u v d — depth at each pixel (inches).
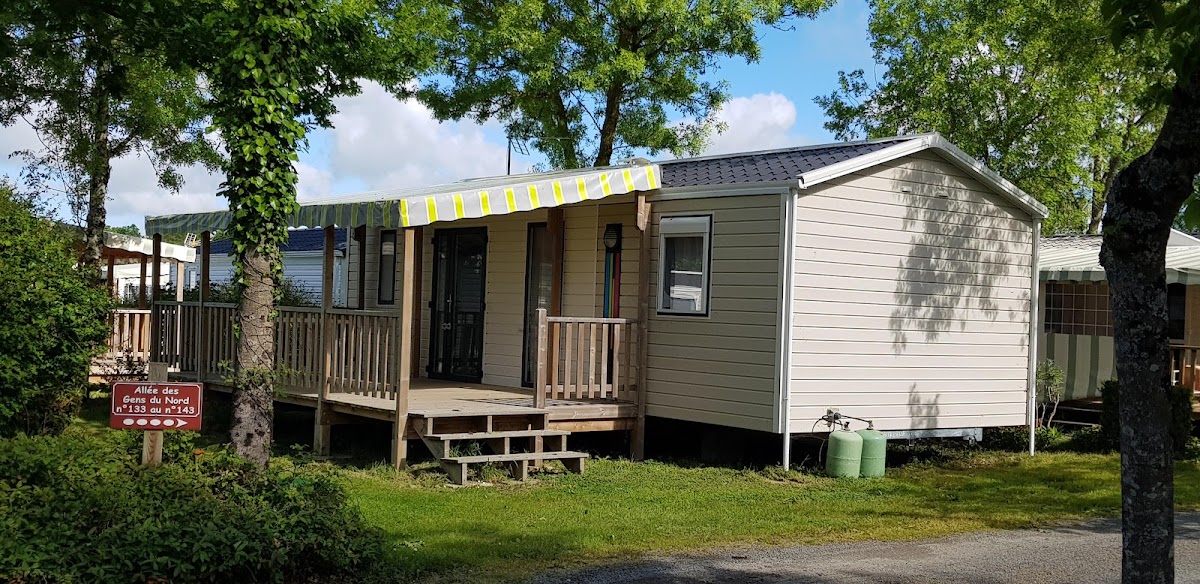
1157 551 167.8
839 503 390.9
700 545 313.4
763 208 455.2
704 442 500.1
